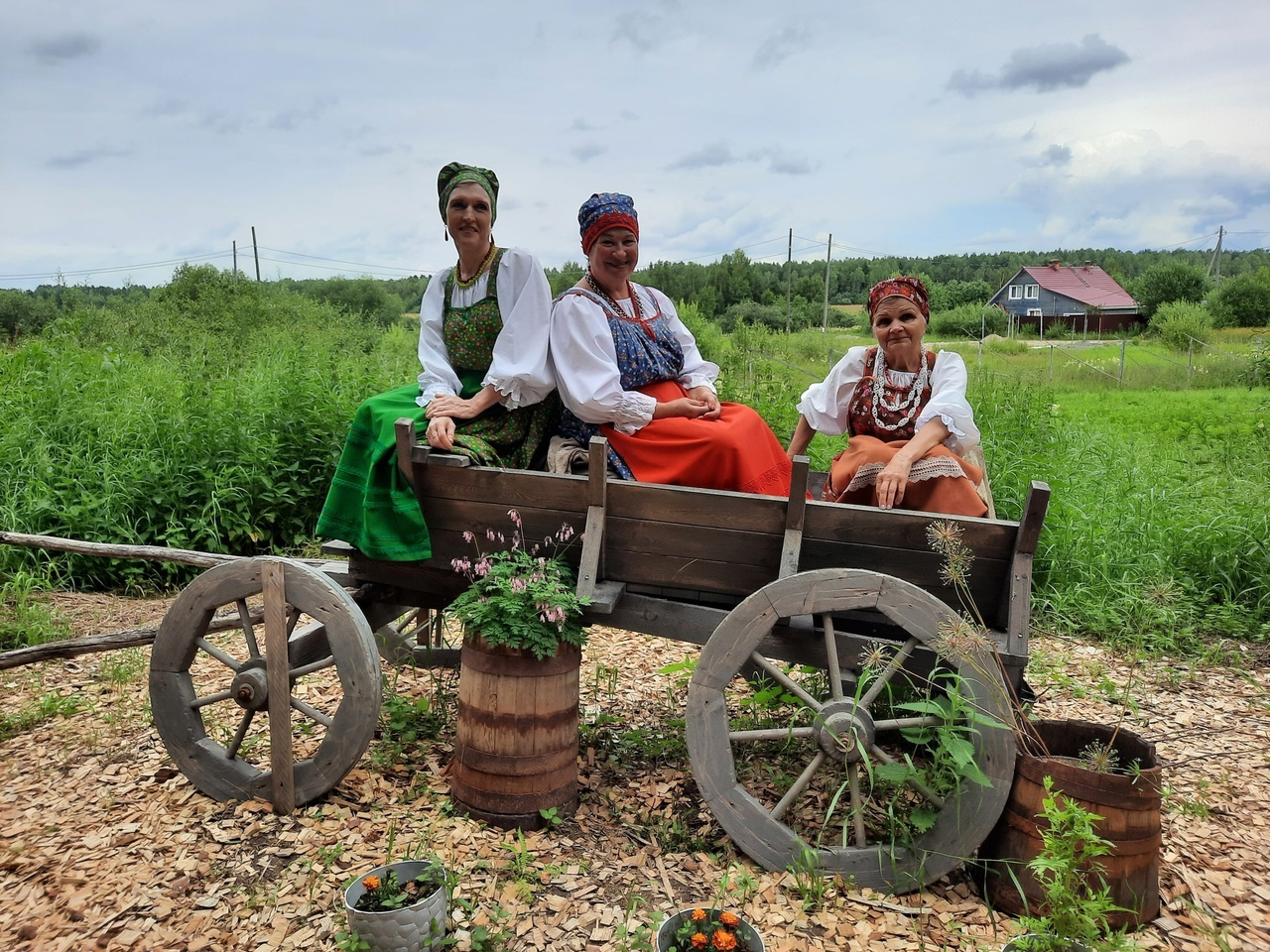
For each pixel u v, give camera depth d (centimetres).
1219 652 564
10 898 289
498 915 279
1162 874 314
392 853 310
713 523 325
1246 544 654
